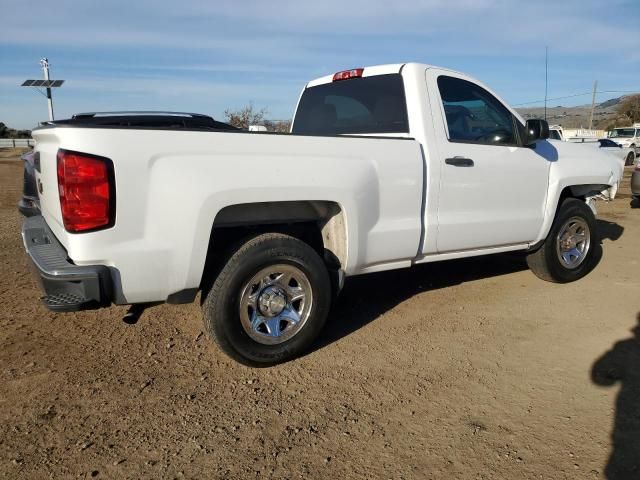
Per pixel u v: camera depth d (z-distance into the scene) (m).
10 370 3.63
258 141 3.38
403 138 4.12
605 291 5.38
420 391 3.41
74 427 3.00
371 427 3.02
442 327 4.44
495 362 3.81
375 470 2.66
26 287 5.41
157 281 3.17
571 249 5.65
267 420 3.09
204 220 3.20
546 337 4.24
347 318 4.64
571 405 3.23
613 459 2.71
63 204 2.96
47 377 3.55
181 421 3.07
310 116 5.42
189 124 4.98
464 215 4.53
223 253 3.50
